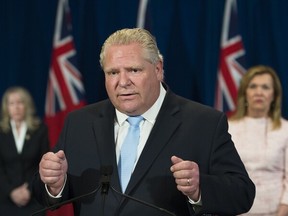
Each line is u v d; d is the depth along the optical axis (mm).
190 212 3176
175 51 8164
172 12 8156
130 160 3361
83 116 3639
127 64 3131
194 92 8180
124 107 3230
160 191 3230
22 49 8641
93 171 3371
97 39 8312
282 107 7824
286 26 7855
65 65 8266
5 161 7754
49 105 8328
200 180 3121
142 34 3209
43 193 3410
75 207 3430
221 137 3383
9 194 7559
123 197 3219
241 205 3250
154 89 3281
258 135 6051
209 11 8023
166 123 3398
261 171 5906
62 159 3082
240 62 7875
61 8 8352
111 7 8273
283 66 7855
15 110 7941
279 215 5809
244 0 7992
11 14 8617
